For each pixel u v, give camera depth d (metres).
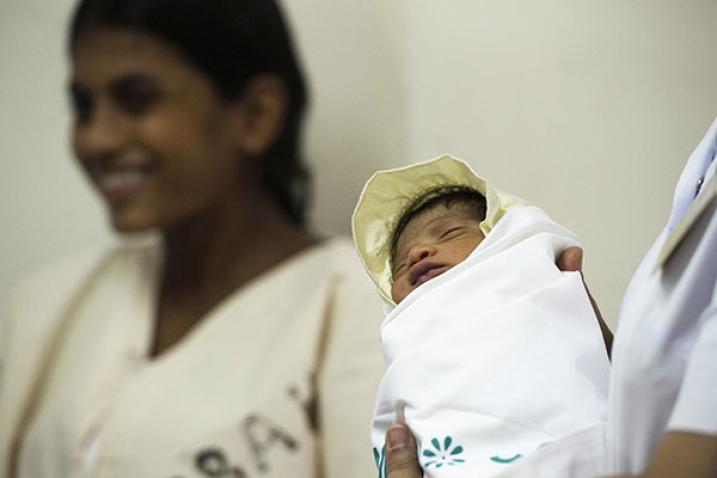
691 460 1.20
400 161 4.07
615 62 3.78
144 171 3.99
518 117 3.90
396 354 1.78
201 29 3.98
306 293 3.78
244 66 4.03
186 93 3.98
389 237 2.07
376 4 4.18
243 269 3.91
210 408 3.57
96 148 4.04
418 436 1.65
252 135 4.04
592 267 3.60
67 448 3.70
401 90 4.12
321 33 4.19
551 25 3.93
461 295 1.79
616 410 1.44
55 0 4.37
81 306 4.05
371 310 3.70
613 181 3.67
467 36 4.06
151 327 3.90
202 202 3.96
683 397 1.24
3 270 4.26
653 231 3.56
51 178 4.26
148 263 4.05
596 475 1.50
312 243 3.97
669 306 1.40
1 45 4.45
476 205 1.99
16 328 4.07
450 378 1.68
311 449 3.55
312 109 4.14
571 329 1.70
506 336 1.69
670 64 3.70
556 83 3.86
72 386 3.83
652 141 3.66
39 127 4.39
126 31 4.01
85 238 4.20
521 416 1.61
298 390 3.59
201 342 3.75
